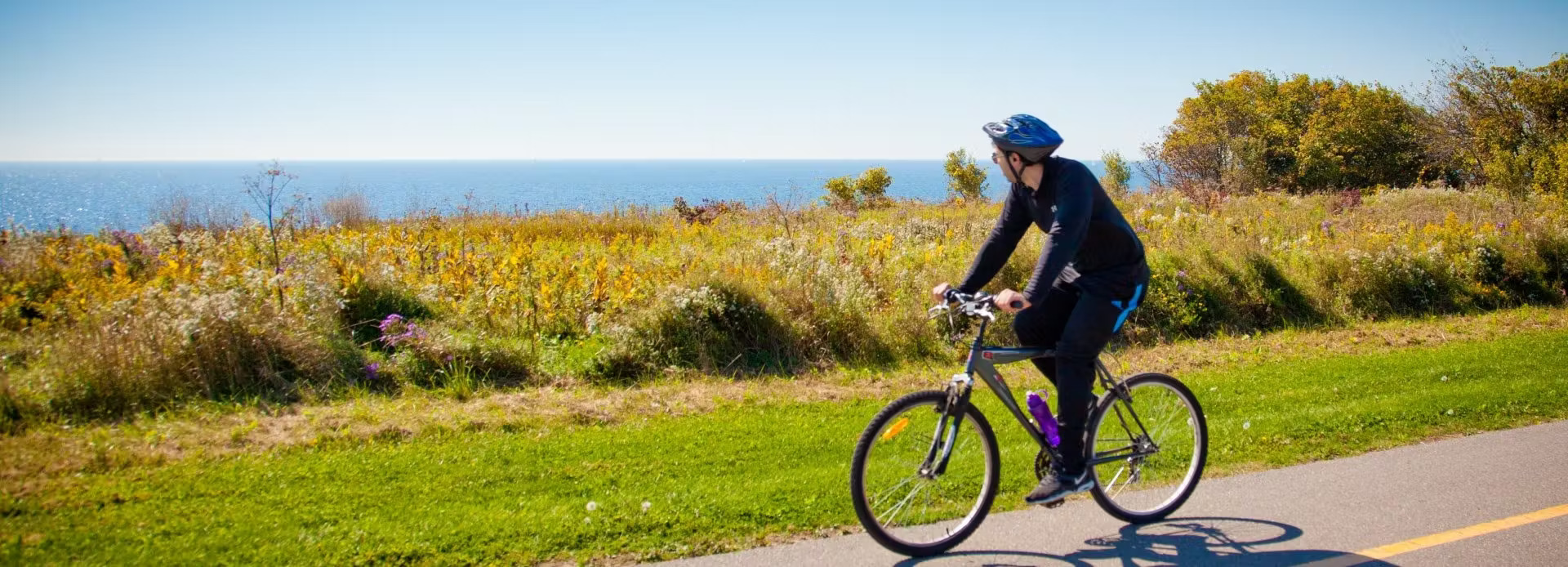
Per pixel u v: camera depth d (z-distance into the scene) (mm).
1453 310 11109
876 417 3697
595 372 7184
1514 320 10352
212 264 7992
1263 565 3725
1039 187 3846
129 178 182500
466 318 8008
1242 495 4555
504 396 6426
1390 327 10109
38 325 7141
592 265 10281
